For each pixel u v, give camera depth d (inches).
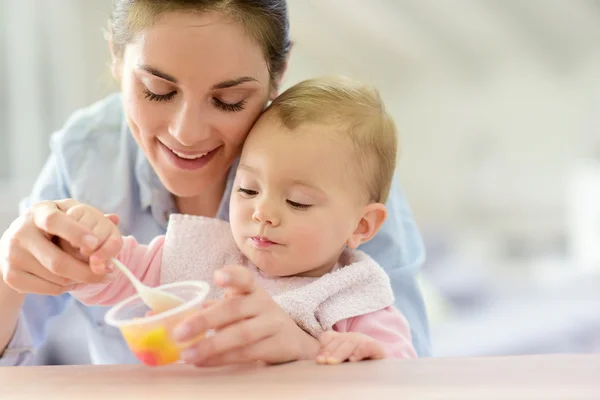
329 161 49.3
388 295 50.9
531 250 234.1
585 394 24.4
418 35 233.9
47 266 38.3
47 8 167.2
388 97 261.9
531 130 244.8
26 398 27.3
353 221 51.7
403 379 28.0
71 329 66.9
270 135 49.2
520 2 209.3
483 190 250.8
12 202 159.6
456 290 188.1
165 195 60.0
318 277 51.8
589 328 150.3
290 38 54.4
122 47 49.9
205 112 47.4
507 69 251.0
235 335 35.0
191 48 44.6
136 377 31.2
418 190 263.4
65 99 170.7
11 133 161.9
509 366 30.1
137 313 37.5
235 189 50.4
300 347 37.9
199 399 25.8
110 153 62.2
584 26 226.4
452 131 258.5
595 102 232.8
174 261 52.3
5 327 49.5
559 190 235.6
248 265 52.8
